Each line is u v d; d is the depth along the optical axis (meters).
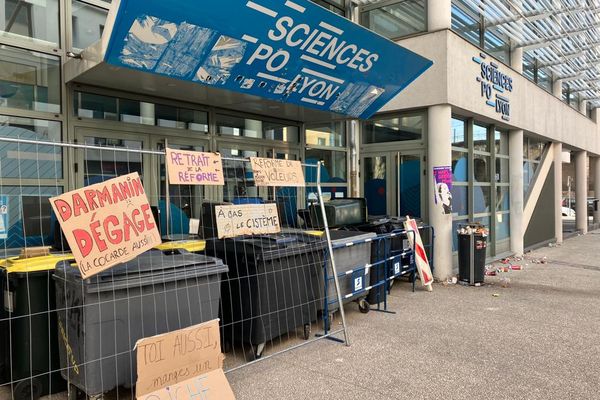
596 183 20.33
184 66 4.84
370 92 7.02
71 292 3.25
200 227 5.59
